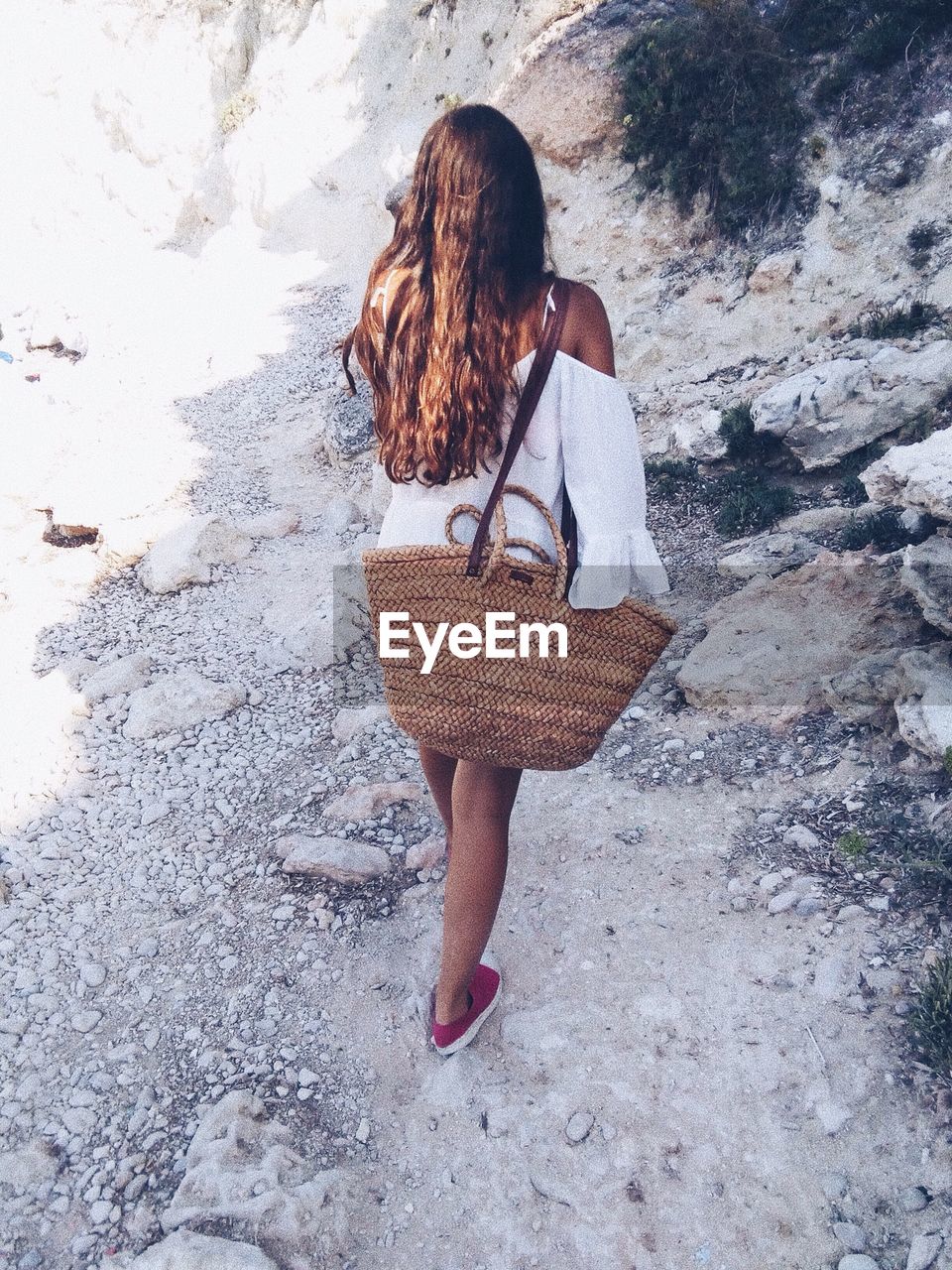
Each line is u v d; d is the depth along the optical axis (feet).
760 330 22.08
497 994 7.90
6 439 25.09
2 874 10.89
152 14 53.98
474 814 6.63
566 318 5.66
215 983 8.84
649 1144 6.75
